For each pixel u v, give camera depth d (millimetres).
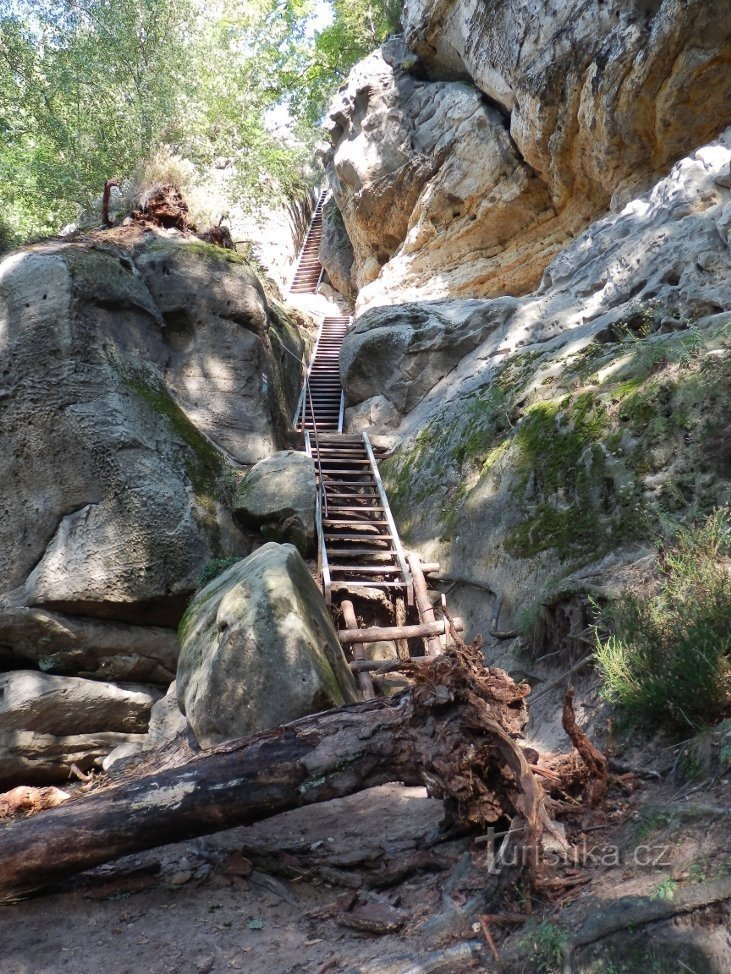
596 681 5070
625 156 11203
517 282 14086
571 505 6648
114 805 3963
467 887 3467
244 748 4082
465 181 14836
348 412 12195
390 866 3906
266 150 18578
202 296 9578
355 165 17359
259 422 9680
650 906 2816
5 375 7879
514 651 6234
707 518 5258
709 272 7777
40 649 7316
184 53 16344
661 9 9734
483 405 8781
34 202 15102
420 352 11320
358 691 6641
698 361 6445
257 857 4211
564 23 11281
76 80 15023
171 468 8055
